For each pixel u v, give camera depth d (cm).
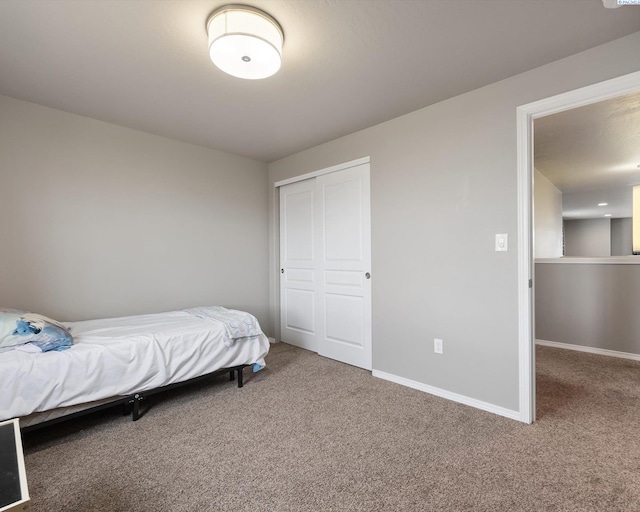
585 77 189
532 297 215
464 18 163
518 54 193
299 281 392
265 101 251
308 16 161
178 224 338
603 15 161
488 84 226
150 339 220
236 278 388
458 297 242
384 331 289
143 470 166
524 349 211
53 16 159
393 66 204
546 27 169
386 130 288
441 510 138
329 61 199
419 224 264
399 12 158
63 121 269
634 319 343
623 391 258
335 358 346
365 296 316
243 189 396
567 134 327
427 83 225
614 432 198
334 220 344
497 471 162
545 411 226
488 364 227
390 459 173
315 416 221
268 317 423
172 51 188
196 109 265
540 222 475
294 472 163
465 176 238
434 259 255
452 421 212
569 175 491
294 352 374
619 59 179
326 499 145
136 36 175
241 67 178
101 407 202
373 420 215
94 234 284
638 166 441
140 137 312
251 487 153
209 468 167
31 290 254
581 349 373
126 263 302
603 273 361
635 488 150
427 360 260
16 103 248
